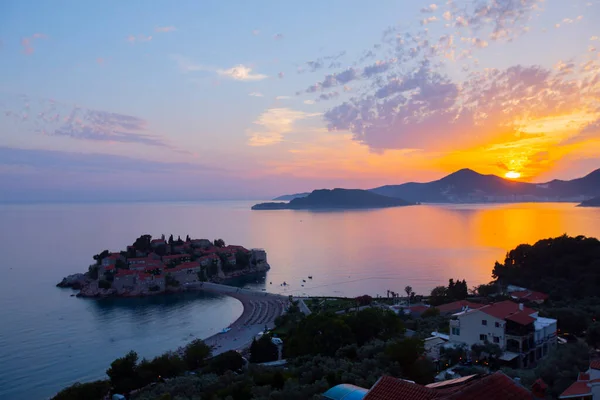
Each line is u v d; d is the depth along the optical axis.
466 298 173.12
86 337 175.00
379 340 88.19
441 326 117.19
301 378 69.38
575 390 53.78
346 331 93.25
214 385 71.00
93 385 91.62
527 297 150.50
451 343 88.06
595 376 58.31
